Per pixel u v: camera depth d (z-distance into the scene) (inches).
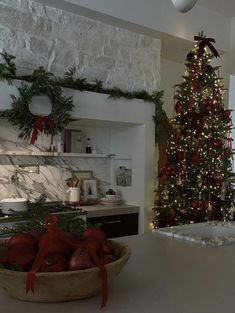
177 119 180.4
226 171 173.8
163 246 73.4
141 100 173.5
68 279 38.4
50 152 161.0
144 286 49.2
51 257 41.3
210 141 173.3
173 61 239.3
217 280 52.2
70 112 147.2
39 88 132.7
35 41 147.4
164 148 194.7
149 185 177.9
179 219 173.8
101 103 157.6
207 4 195.0
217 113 174.1
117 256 47.4
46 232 44.8
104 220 160.4
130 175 184.7
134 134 180.5
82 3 151.7
